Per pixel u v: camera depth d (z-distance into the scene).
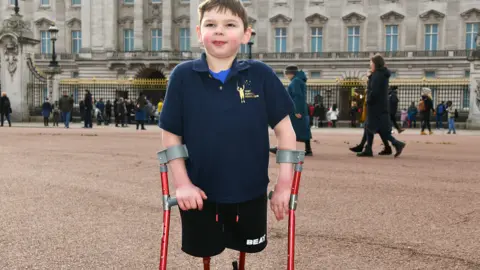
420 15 58.03
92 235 6.30
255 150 3.42
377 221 7.03
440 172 11.74
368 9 59.69
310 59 60.59
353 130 35.75
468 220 7.12
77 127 35.19
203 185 3.42
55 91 40.62
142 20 64.56
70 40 67.94
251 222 3.49
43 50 68.38
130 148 17.78
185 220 3.50
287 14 61.72
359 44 60.25
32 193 8.99
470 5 56.66
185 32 64.62
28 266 5.17
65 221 7.00
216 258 5.45
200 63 3.42
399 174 11.37
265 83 3.46
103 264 5.23
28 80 39.09
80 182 10.19
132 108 44.69
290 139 3.47
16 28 38.19
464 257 5.48
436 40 58.06
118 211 7.63
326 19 60.69
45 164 13.04
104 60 63.47
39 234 6.34
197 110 3.37
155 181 10.38
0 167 12.39
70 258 5.42
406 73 58.34
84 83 45.03
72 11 67.69
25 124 36.62
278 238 6.23
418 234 6.38
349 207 7.91
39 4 68.38
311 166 12.66
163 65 61.97
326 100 52.81
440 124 36.94
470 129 34.41
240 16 3.32
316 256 5.49
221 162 3.37
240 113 3.37
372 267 5.15
